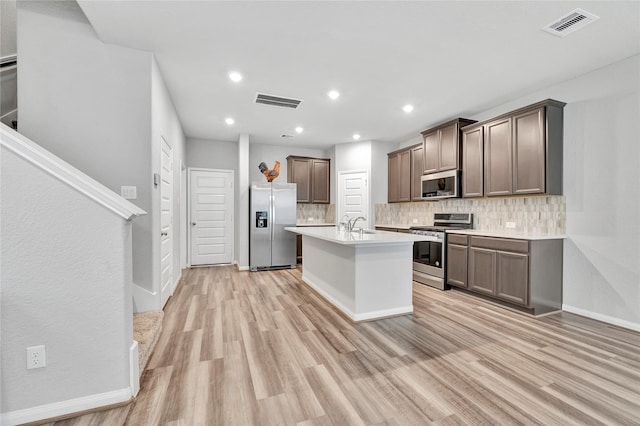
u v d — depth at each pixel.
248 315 3.02
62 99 2.38
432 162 4.55
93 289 1.52
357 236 3.01
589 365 2.03
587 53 2.61
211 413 1.54
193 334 2.54
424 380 1.85
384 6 2.03
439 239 3.84
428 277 4.21
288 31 2.33
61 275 1.47
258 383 1.82
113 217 1.55
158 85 2.88
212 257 5.82
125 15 2.12
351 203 6.09
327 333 2.58
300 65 2.88
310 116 4.39
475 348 2.29
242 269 5.30
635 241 2.64
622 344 2.35
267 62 2.82
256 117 4.43
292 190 5.54
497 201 3.88
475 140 3.82
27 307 1.42
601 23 2.20
